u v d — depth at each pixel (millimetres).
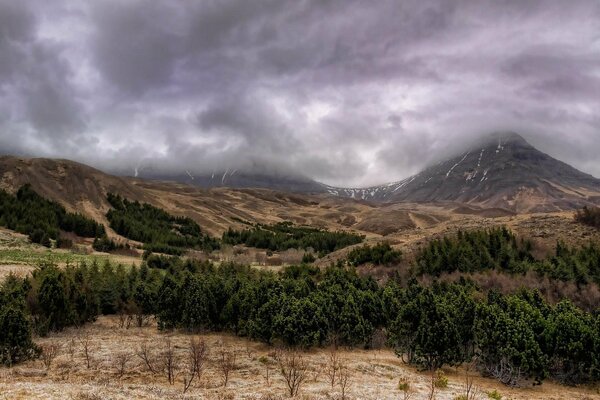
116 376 17375
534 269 42000
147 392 14766
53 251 79625
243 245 143125
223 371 18750
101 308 36906
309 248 119250
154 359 20406
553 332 21172
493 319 21734
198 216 192250
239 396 15023
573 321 21266
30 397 12883
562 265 41344
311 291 31156
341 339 26719
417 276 46406
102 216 146875
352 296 28719
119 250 98875
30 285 29781
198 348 20750
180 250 112188
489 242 49188
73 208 146250
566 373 21547
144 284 34781
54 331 27828
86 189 162750
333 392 16078
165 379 17266
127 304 35125
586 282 39344
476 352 22797
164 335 28328
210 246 126000
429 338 21609
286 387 16531
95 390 14289
